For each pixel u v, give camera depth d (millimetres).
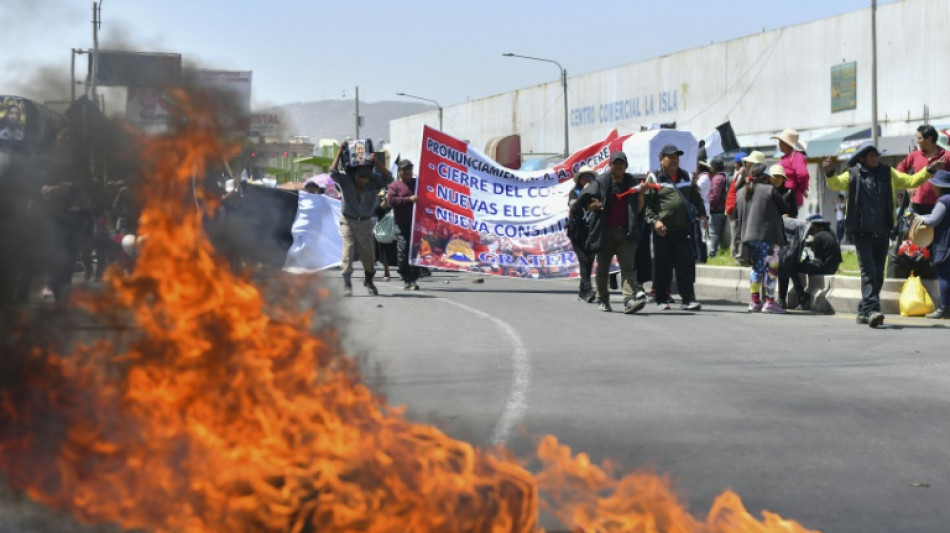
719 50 47500
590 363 8430
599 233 12727
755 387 7363
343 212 14875
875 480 4926
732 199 15273
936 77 36031
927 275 12828
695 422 6148
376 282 18859
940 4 35750
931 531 4152
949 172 11711
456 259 17203
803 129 42469
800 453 5430
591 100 59625
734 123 46812
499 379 7559
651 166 19906
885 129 38125
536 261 17625
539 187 17734
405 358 8547
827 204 39125
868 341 9984
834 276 13219
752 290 13070
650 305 14094
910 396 7059
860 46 39219
